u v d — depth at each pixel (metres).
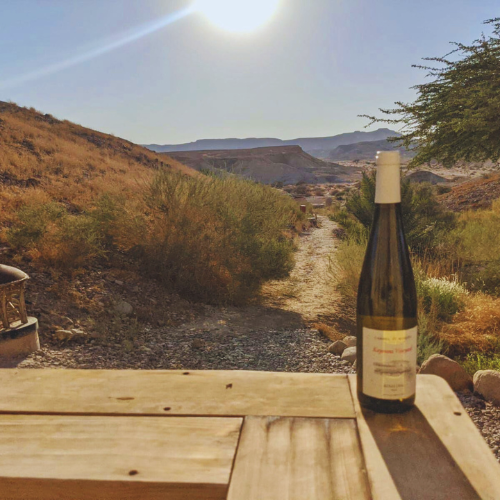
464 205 22.78
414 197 12.53
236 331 6.96
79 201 12.84
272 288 10.19
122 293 7.59
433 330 6.43
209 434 0.97
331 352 5.96
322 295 9.73
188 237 8.77
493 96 5.39
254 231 9.31
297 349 6.06
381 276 1.18
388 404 1.04
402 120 6.18
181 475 0.83
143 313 7.17
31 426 1.01
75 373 1.28
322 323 7.68
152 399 1.12
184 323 7.25
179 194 9.21
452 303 7.63
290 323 7.53
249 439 0.94
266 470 0.84
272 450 0.91
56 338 5.67
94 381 1.22
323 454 0.89
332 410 1.05
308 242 18.41
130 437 0.96
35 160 17.66
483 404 3.96
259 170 132.38
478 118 5.28
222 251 8.73
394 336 1.04
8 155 16.81
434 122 5.98
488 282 9.23
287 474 0.83
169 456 0.89
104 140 32.69
